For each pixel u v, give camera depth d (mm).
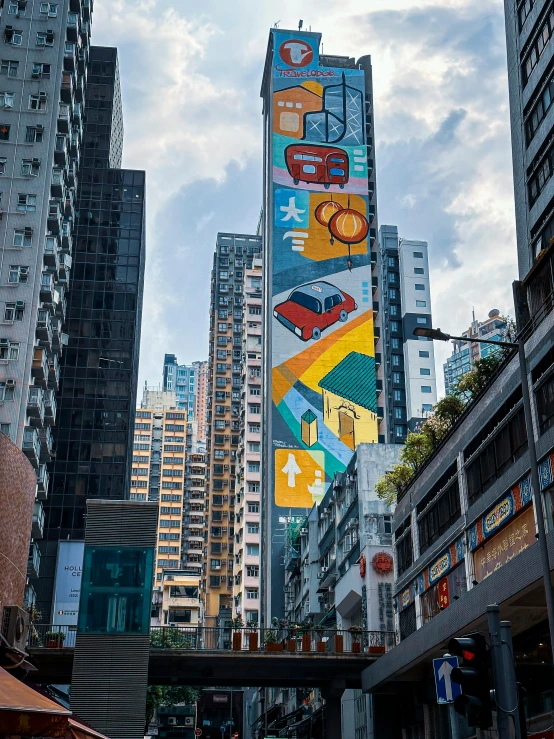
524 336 30656
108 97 127312
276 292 116875
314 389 112875
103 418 108812
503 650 13477
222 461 176375
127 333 113188
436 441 46438
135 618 38469
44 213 75000
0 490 29062
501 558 32125
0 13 80750
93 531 39625
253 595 136375
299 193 121500
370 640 52062
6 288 72375
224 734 80375
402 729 49281
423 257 148375
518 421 31094
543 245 43219
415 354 141875
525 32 51219
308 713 77375
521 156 50875
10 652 28703
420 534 44844
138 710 37031
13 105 78000
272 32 130500
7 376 69688
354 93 128000
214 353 185625
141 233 118688
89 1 88188
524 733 13031
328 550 79625
